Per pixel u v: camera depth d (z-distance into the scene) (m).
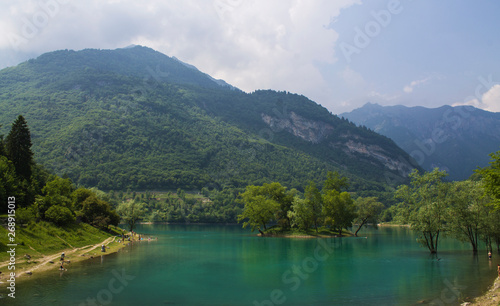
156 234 143.25
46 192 102.12
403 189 78.44
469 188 73.06
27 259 52.91
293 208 135.62
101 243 85.31
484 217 69.62
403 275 52.66
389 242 109.12
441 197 73.69
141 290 42.00
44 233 68.19
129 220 132.38
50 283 42.72
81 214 100.25
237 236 134.50
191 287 44.22
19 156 94.62
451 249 87.25
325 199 130.62
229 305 35.78
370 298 38.81
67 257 61.34
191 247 92.56
